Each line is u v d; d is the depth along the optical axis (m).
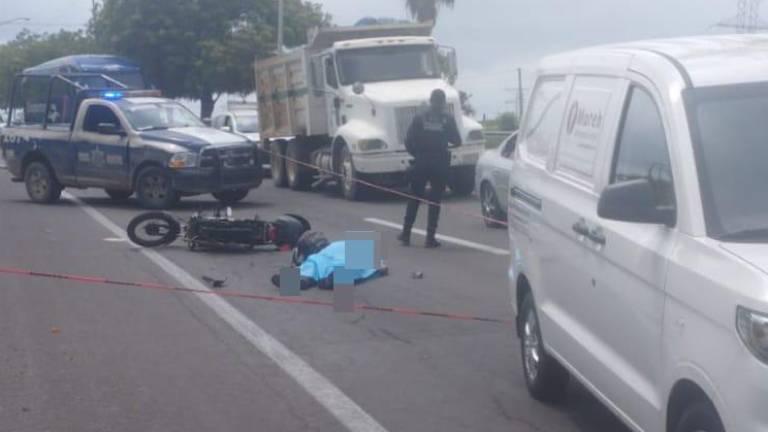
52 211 21.73
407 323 10.87
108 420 7.85
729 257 4.97
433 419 7.77
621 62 6.60
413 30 25.17
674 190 5.53
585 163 6.85
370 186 22.95
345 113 24.02
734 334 4.73
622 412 6.05
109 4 45.84
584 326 6.71
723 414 4.77
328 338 10.27
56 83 23.77
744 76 5.80
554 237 7.20
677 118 5.68
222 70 44.97
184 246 16.27
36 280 13.49
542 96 8.21
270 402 8.23
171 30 45.16
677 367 5.24
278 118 27.38
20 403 8.27
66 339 10.30
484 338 10.18
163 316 11.31
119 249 16.12
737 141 5.54
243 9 45.97
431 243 15.96
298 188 26.81
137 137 21.62
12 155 23.61
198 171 21.16
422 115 15.78
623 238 5.93
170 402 8.27
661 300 5.45
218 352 9.77
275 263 14.69
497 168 17.72
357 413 7.93
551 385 7.87
